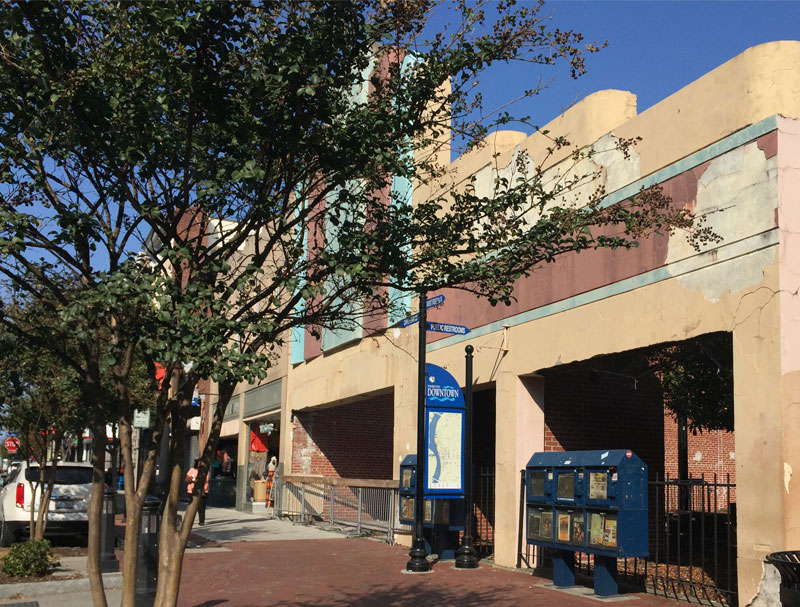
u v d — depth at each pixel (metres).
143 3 4.64
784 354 7.91
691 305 9.10
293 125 5.05
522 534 11.96
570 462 9.92
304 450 22.36
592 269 10.80
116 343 4.74
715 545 8.85
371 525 16.47
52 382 11.20
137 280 4.24
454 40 5.35
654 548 12.69
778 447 7.80
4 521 14.48
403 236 5.58
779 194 8.16
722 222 8.81
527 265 5.42
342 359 19.33
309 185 5.70
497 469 12.59
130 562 4.82
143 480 4.92
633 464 9.25
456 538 13.04
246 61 5.03
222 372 4.05
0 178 5.09
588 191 11.11
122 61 4.84
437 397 12.52
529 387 12.35
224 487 27.91
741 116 8.70
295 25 4.87
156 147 5.13
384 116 5.27
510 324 12.60
